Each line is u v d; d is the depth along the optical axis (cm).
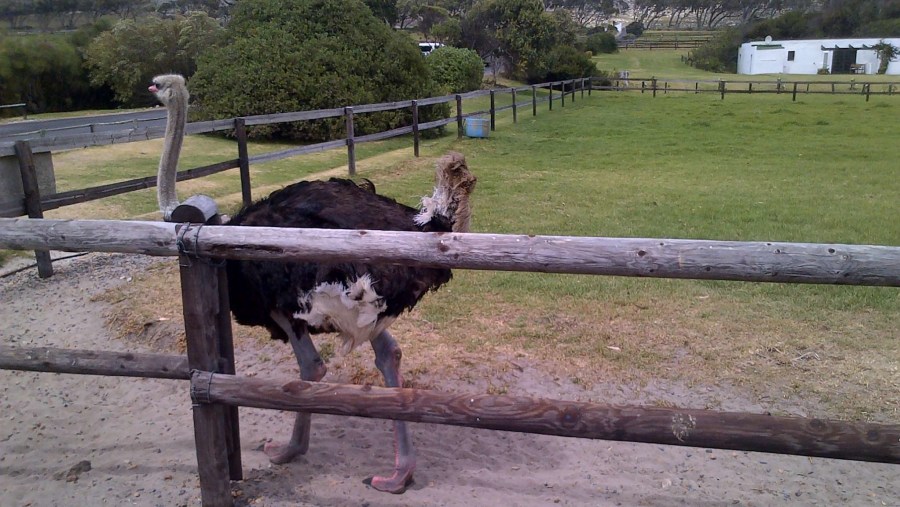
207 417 274
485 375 418
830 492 314
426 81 1744
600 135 1750
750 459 342
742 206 876
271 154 916
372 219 293
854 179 1104
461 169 291
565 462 339
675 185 1048
